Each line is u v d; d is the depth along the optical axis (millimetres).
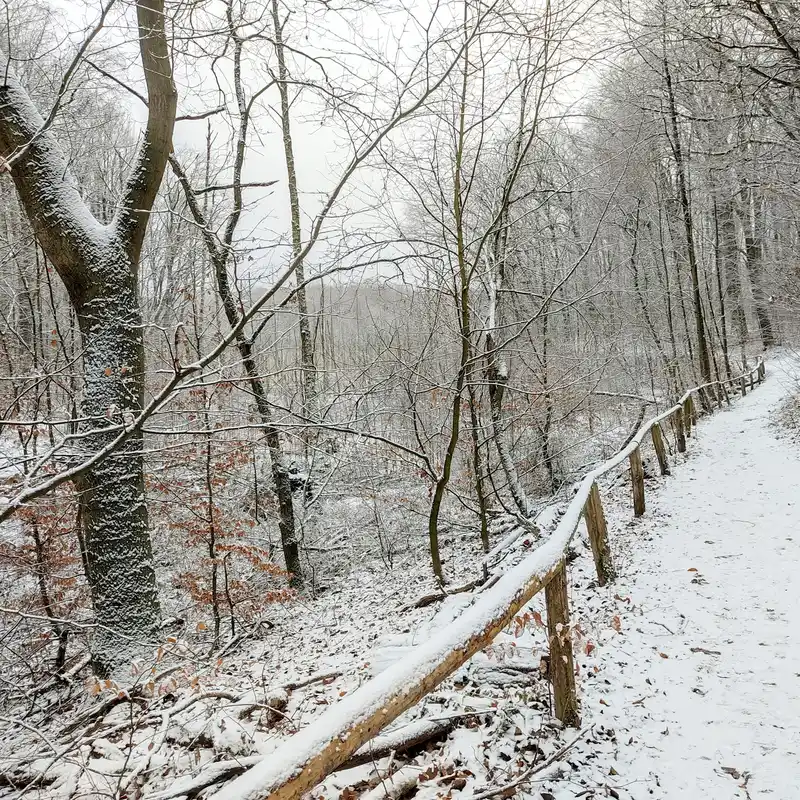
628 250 19672
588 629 4625
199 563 9906
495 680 4199
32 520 7609
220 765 3521
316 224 4301
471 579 8258
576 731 3453
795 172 11867
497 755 3342
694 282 19406
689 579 5730
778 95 10734
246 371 8336
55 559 8219
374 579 11672
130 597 6305
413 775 3268
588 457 14484
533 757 3273
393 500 12469
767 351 27266
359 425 8750
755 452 11016
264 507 13102
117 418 6090
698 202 21250
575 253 12281
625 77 12852
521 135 7559
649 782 3012
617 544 7227
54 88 6973
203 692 4629
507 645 4523
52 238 6250
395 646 5438
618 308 16719
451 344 10125
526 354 11875
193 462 9453
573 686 3504
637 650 4469
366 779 3264
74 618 8352
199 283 8805
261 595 9945
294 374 10398
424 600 7746
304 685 5117
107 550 6293
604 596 5664
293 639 8375
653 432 10578
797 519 6949
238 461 9953
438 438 11461
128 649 6164
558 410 12109
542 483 13398
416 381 8391
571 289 12273
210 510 9180
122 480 6355
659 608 5172
